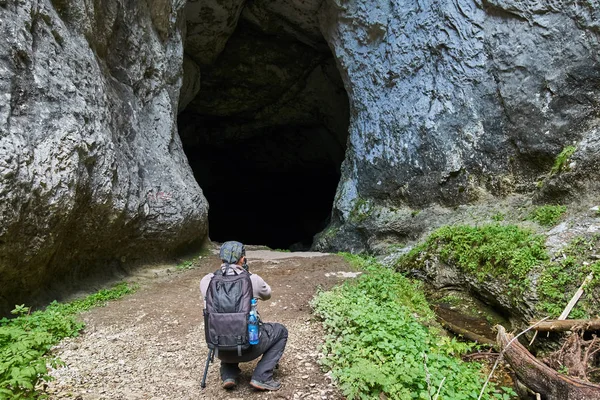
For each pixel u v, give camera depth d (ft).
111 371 13.79
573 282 18.84
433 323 21.04
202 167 81.76
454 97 33.60
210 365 14.35
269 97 66.03
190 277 27.43
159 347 15.87
